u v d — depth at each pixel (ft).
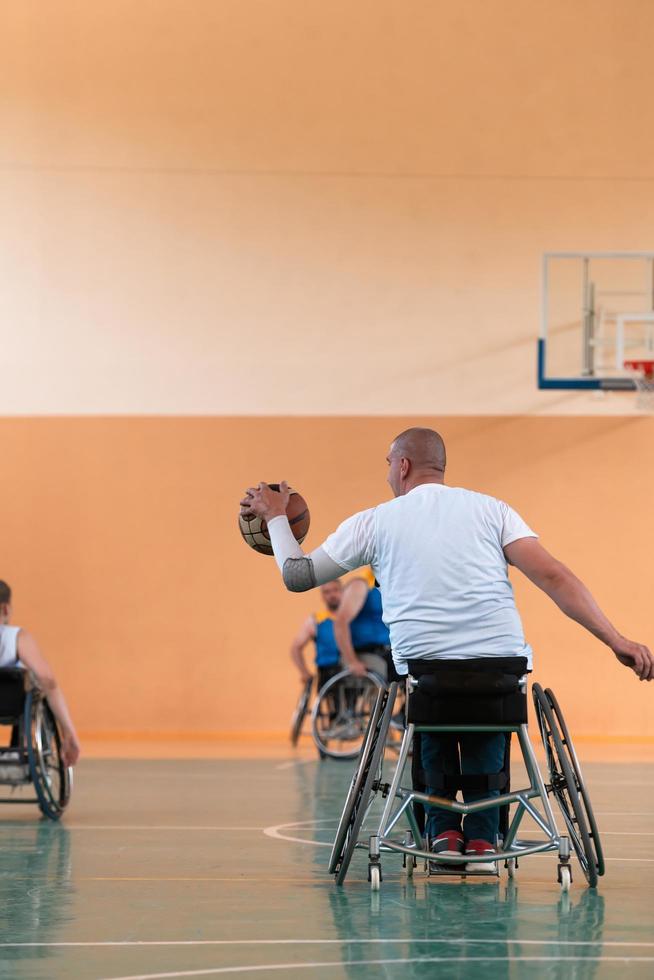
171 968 8.22
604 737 35.53
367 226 36.91
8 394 36.83
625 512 36.32
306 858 13.60
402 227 36.94
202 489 36.65
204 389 36.78
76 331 36.88
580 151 36.99
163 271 36.94
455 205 36.94
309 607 36.37
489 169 36.99
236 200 37.04
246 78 37.27
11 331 36.88
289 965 8.29
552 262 36.70
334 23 37.29
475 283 36.78
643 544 36.22
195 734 36.01
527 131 37.04
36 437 36.76
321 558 11.81
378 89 37.19
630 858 13.51
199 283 36.91
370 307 36.81
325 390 36.70
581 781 11.75
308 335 36.81
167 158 37.11
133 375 36.83
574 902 10.63
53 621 36.42
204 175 37.06
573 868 12.72
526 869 12.70
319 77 37.19
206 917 10.07
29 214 37.06
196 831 16.11
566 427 36.50
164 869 12.79
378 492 36.47
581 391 36.27
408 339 36.76
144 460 36.70
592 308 35.55
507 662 11.26
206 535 36.55
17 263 36.91
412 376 36.63
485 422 36.52
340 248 36.91
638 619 36.01
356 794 11.95
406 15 37.29
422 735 12.05
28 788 23.61
